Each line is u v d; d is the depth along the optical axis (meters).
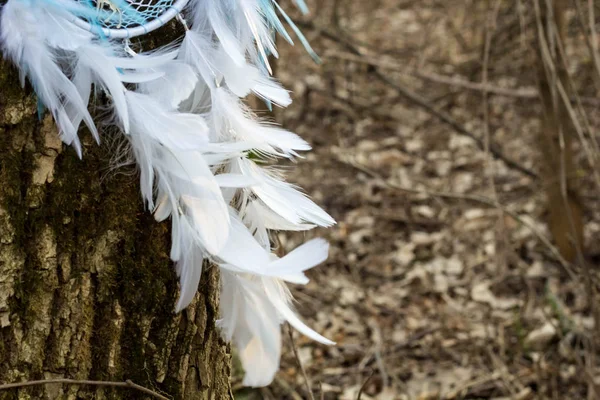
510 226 5.94
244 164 1.86
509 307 5.03
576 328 4.54
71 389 1.75
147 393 1.80
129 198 1.72
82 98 1.61
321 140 7.38
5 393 1.70
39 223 1.66
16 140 1.62
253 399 3.70
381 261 5.69
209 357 1.92
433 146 7.30
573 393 4.16
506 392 4.19
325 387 4.25
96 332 1.75
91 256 1.71
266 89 1.83
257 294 2.02
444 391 4.22
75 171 1.67
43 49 1.57
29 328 1.70
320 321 4.96
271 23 1.94
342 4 9.52
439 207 6.34
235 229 1.79
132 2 1.68
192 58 1.73
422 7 10.15
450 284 5.38
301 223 1.97
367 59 5.86
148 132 1.64
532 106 7.35
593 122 6.22
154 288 1.78
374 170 6.95
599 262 5.56
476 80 7.36
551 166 5.39
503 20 6.94
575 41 6.61
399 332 4.83
